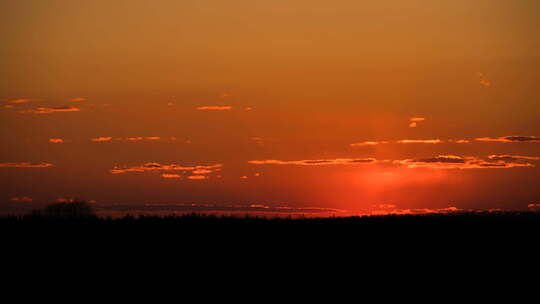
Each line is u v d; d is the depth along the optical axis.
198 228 66.25
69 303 38.25
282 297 40.22
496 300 39.84
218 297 39.97
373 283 44.31
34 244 56.84
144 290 41.66
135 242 58.94
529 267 49.66
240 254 54.94
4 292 40.88
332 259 53.06
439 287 43.25
